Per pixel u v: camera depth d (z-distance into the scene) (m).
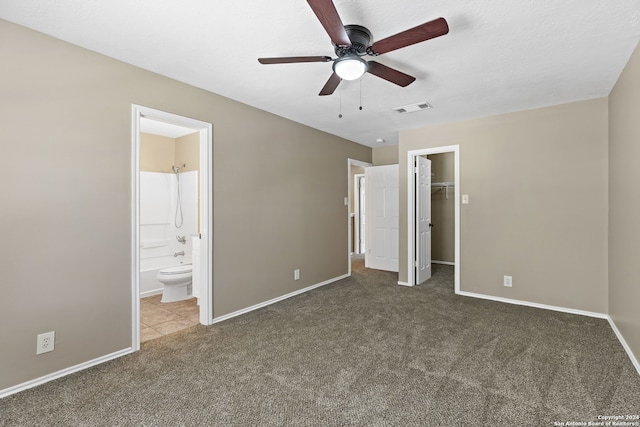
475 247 4.01
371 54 1.96
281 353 2.50
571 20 1.91
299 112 3.77
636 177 2.23
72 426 1.67
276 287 3.86
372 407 1.82
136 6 1.79
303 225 4.30
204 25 1.98
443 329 2.97
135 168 2.52
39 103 2.06
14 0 1.73
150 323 3.18
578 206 3.37
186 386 2.04
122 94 2.45
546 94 3.16
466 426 1.65
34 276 2.04
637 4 1.75
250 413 1.77
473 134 4.01
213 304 3.14
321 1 1.42
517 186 3.71
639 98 2.15
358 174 7.98
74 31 2.05
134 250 2.52
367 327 3.04
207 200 3.08
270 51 2.31
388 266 5.68
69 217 2.19
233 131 3.32
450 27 1.98
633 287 2.31
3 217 1.93
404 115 3.87
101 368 2.27
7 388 1.95
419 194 4.65
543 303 3.57
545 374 2.15
